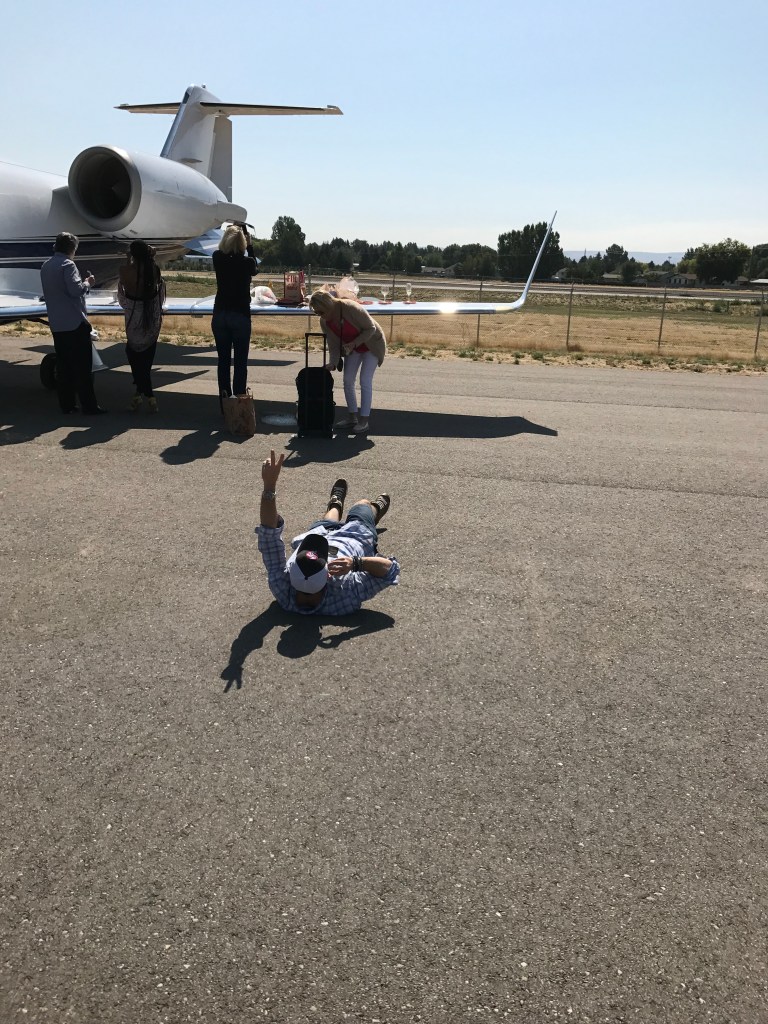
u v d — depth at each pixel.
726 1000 2.29
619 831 2.94
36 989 2.27
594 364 17.30
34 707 3.59
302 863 2.74
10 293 10.74
